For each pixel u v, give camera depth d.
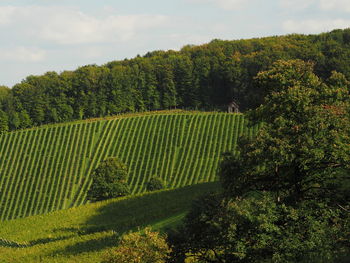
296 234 29.27
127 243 34.88
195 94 181.12
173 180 107.00
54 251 55.41
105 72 192.00
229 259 30.38
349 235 29.97
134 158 119.50
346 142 33.00
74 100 177.88
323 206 31.77
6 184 112.62
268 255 30.00
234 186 36.19
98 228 63.47
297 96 36.34
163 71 183.50
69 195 106.06
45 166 119.06
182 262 32.09
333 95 37.59
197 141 122.19
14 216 100.06
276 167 34.59
